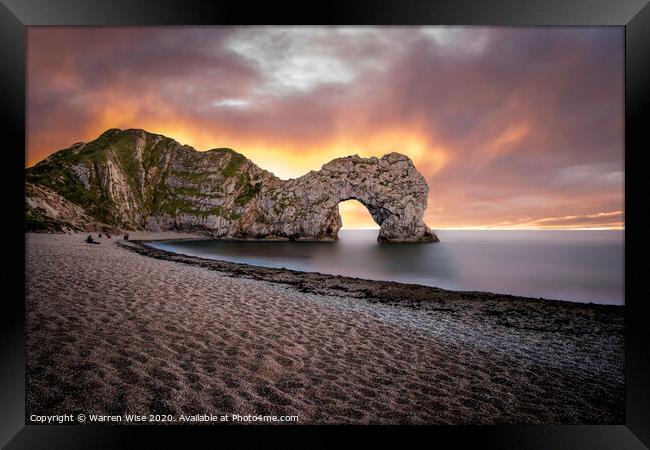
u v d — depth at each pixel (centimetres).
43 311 775
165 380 529
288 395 528
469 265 3666
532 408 557
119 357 586
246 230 8725
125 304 898
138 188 9688
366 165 8244
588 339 994
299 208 8394
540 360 782
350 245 6788
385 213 7750
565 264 3791
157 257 2548
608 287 2320
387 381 607
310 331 844
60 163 8181
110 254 2205
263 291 1320
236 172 9625
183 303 977
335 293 1561
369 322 980
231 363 612
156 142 10981
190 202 9356
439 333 930
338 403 521
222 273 1922
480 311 1308
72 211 6475
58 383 497
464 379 645
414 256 4719
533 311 1339
